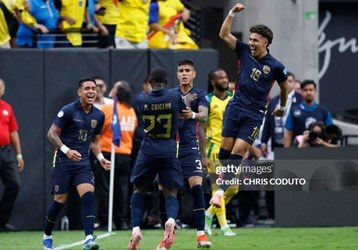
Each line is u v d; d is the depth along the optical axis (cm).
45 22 5350
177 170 3438
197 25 5984
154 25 5494
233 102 3791
